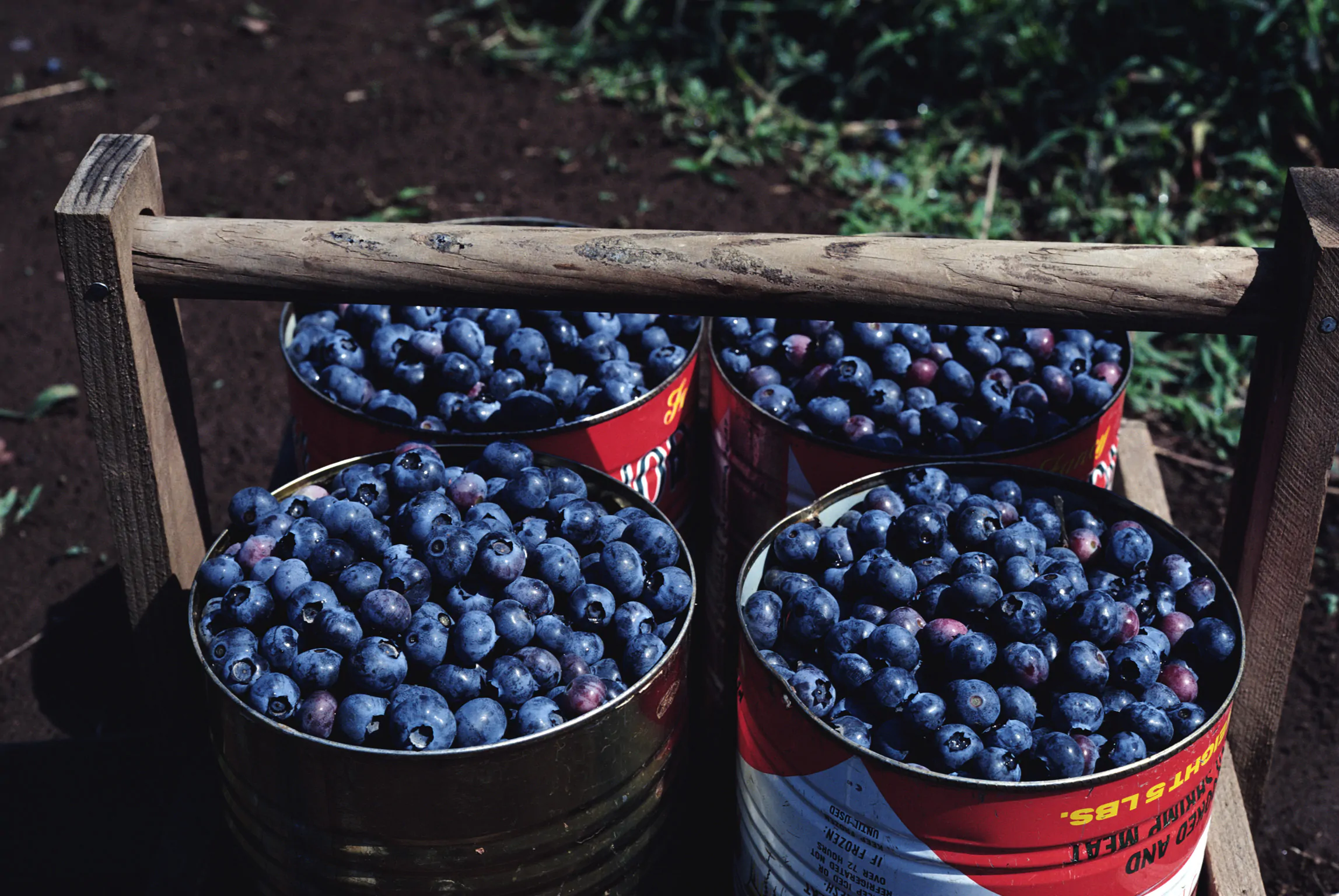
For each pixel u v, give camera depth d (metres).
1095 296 0.66
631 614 0.65
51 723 0.87
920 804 0.59
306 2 1.67
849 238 0.67
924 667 0.64
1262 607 0.70
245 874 0.70
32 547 0.98
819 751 0.61
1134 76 1.32
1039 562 0.66
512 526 0.67
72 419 1.08
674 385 0.75
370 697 0.62
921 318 0.67
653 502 0.76
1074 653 0.63
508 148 1.37
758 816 0.65
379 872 0.62
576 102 1.45
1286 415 0.67
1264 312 0.66
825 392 0.77
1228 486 1.01
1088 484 0.69
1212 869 0.69
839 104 1.38
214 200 1.28
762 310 0.68
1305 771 0.84
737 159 1.33
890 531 0.67
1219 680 0.64
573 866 0.63
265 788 0.62
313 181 1.32
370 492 0.68
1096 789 0.59
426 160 1.35
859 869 0.61
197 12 1.65
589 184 1.30
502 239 0.67
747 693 0.65
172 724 0.75
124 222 0.67
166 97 1.46
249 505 0.68
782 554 0.68
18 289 1.21
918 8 1.40
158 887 0.69
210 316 1.20
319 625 0.63
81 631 0.93
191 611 0.65
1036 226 1.23
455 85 1.49
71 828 0.74
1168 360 1.08
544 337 0.78
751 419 0.74
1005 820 0.59
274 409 1.08
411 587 0.64
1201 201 1.22
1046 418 0.76
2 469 1.04
